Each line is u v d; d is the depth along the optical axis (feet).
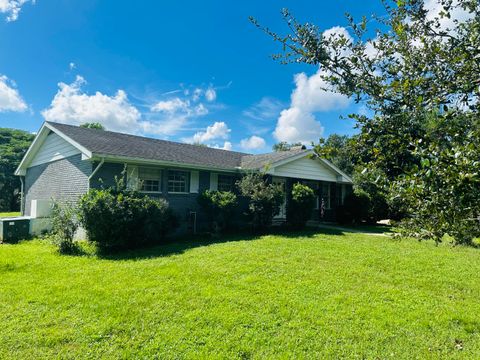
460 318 13.00
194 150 48.52
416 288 16.87
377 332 11.72
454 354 10.42
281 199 38.96
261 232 38.22
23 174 50.26
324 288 16.30
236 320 12.41
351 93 7.42
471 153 4.96
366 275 18.99
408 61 6.97
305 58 7.47
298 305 13.93
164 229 31.76
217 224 37.78
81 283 16.89
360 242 30.86
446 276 19.12
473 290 16.71
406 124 6.40
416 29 7.08
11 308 13.53
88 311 13.24
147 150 37.45
